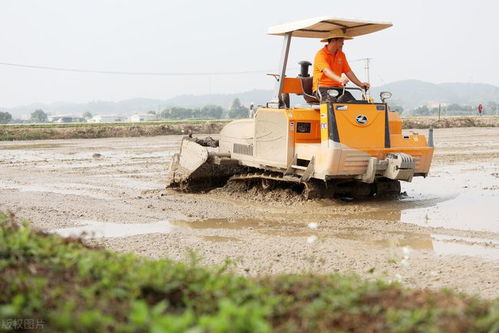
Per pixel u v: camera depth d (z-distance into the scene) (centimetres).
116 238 1431
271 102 2008
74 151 4112
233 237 1462
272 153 1955
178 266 809
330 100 1756
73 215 1723
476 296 898
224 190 2194
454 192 2153
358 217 1712
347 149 1747
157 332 541
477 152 3684
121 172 2836
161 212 1795
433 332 606
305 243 1388
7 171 2858
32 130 5716
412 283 1062
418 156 1866
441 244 1384
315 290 745
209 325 580
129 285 723
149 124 6862
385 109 1814
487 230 1530
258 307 645
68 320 593
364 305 695
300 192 2003
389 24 1834
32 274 736
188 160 2234
